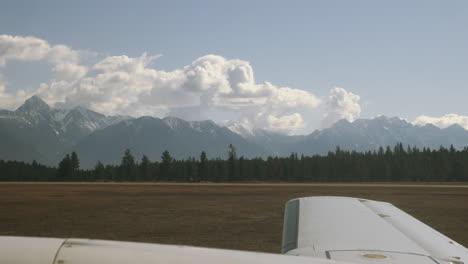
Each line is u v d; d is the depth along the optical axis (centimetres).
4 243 205
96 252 201
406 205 3116
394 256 356
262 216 2311
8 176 15950
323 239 416
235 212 2527
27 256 195
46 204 3145
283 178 15738
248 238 1609
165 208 2791
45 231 1797
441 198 3934
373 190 5788
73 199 3694
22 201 3444
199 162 16225
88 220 2133
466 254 380
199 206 2959
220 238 1614
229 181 15675
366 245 391
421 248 388
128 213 2478
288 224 491
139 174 16188
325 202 600
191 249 216
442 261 353
